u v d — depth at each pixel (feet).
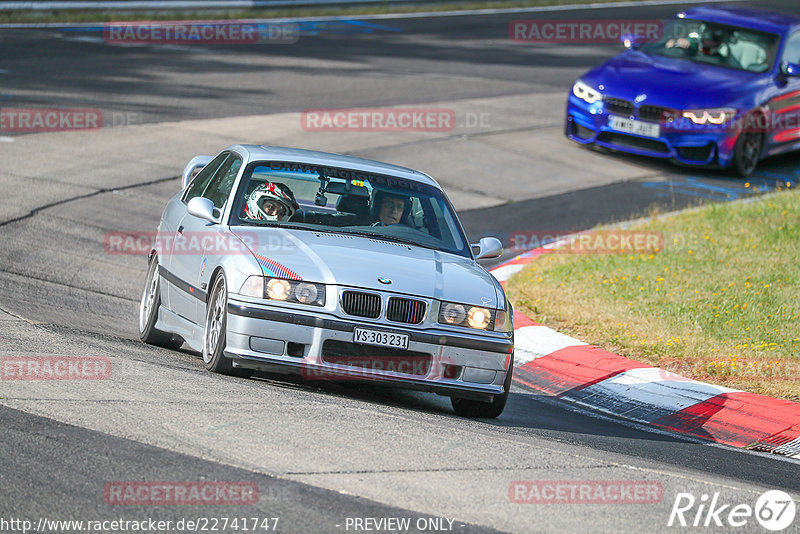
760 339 118.62
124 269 132.36
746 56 217.56
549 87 283.59
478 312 85.10
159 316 100.68
